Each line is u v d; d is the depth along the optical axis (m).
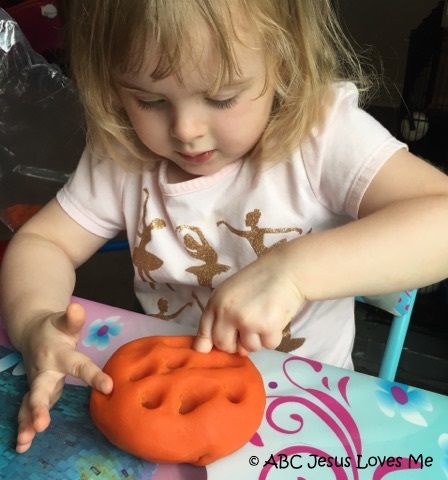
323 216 0.66
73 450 0.43
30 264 0.63
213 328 0.48
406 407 0.48
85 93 0.62
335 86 0.64
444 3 1.36
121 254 1.56
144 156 0.69
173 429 0.41
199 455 0.42
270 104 0.58
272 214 0.66
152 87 0.52
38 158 1.25
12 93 1.17
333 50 0.64
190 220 0.69
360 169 0.59
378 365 1.23
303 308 0.73
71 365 0.46
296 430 0.46
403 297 0.74
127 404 0.42
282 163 0.65
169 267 0.72
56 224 0.72
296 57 0.58
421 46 1.34
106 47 0.54
